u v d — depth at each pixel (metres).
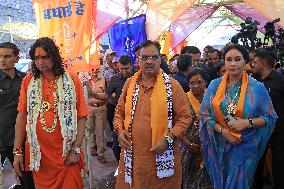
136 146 3.60
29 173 4.49
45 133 3.81
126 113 3.70
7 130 4.66
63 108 3.82
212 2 14.05
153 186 3.58
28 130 3.84
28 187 4.54
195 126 4.36
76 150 3.87
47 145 3.84
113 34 8.36
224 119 3.90
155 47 3.60
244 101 3.83
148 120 3.57
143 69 3.60
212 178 4.07
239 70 3.88
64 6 4.93
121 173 3.82
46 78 3.90
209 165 4.07
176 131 3.54
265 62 4.86
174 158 3.63
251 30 7.13
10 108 4.64
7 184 6.21
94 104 7.17
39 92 3.83
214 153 4.00
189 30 13.91
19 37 12.81
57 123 3.82
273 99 4.82
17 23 13.04
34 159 3.84
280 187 5.03
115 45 8.38
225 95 3.94
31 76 3.95
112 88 5.79
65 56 4.96
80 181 3.98
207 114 4.03
